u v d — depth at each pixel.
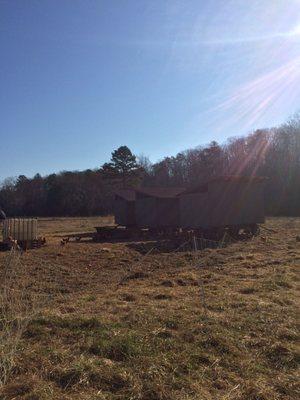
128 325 6.86
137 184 80.06
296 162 59.56
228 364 5.33
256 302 8.59
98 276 13.64
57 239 27.88
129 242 25.25
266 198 59.75
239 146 75.62
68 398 4.37
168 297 9.41
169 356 5.50
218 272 13.09
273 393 4.52
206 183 27.72
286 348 5.79
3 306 7.24
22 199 93.44
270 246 21.09
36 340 6.16
